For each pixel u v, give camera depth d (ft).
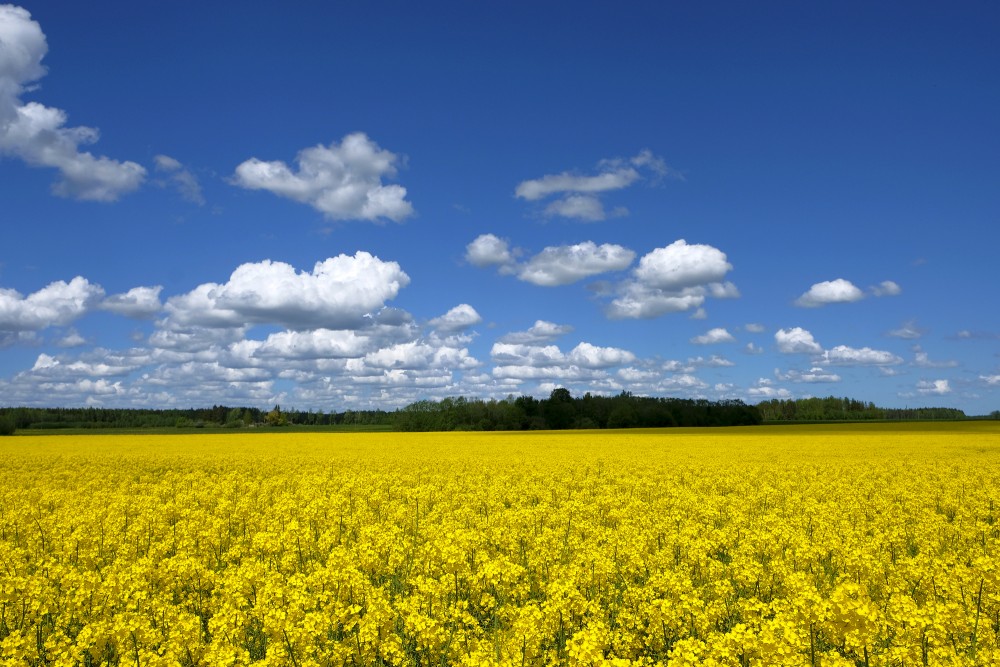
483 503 68.90
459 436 233.76
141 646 29.45
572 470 104.68
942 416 405.59
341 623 31.14
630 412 343.67
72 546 46.75
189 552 46.73
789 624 26.00
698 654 24.95
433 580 35.37
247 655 27.84
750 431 260.01
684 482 90.79
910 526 54.39
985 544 47.37
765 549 44.19
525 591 36.47
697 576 41.24
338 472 103.45
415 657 30.22
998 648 26.89
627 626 31.78
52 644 28.22
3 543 44.34
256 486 82.53
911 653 26.32
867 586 36.78
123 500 64.90
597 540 46.78
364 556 40.40
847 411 424.87
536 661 28.22
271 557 44.45
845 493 72.23
